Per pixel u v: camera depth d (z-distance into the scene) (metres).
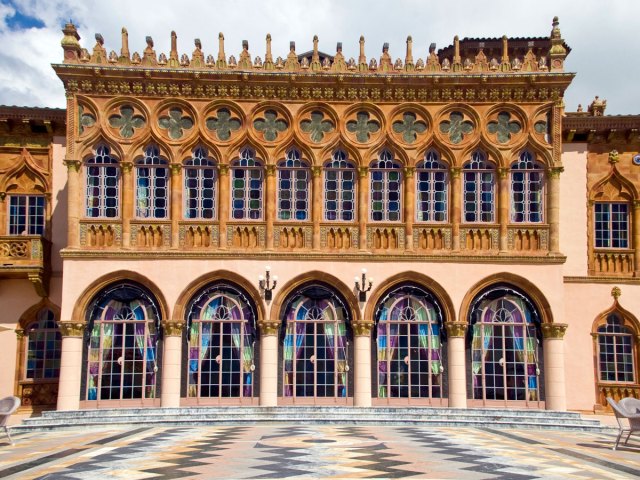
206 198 26.70
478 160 27.14
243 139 26.72
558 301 26.23
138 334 25.86
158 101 26.62
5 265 26.23
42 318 27.45
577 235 28.03
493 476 13.47
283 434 20.38
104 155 26.45
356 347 26.08
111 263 25.84
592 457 16.61
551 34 27.38
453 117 27.17
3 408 19.75
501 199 26.70
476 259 26.41
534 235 26.73
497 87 26.97
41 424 23.41
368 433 20.80
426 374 26.20
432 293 26.52
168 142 26.48
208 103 26.78
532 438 20.62
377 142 26.89
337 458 15.46
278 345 26.11
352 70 27.00
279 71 26.81
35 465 15.02
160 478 13.16
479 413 25.11
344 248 26.59
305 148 26.80
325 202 26.89
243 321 26.19
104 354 25.66
